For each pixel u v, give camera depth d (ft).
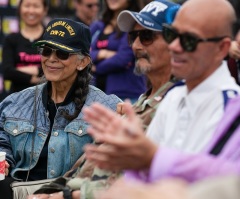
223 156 14.28
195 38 16.42
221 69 16.96
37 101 26.00
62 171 25.09
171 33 16.88
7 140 25.99
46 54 25.38
